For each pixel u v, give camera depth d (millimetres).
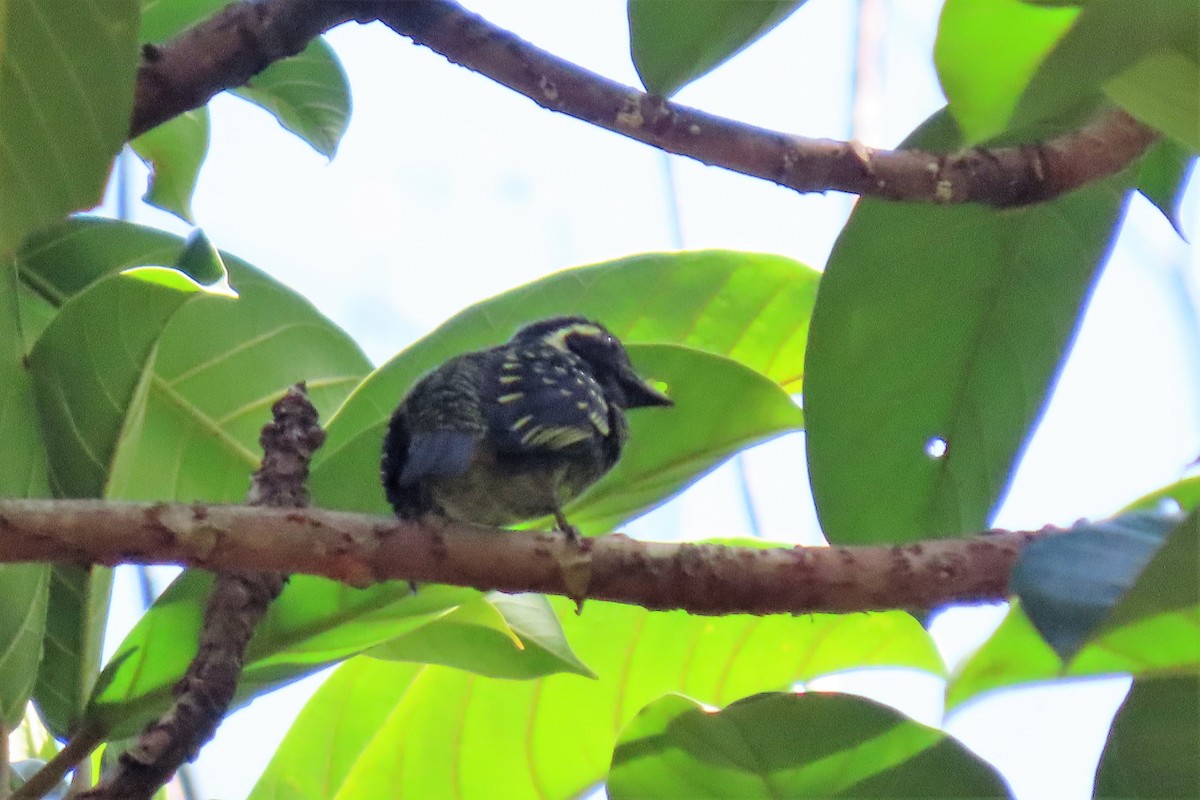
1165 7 3264
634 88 5555
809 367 6207
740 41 4785
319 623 5785
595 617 6871
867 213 5957
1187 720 4578
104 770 5781
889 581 5094
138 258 7000
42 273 6863
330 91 7434
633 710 6816
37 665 5516
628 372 6867
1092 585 3426
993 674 4426
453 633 6113
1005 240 6059
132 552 4773
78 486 5691
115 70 4191
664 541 5215
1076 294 6211
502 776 6758
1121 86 3838
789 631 6738
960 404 6359
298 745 6793
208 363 7469
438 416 6684
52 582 5629
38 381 5594
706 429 6730
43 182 4266
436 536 5070
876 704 5043
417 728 6750
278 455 5762
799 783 5246
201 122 7402
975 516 6539
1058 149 5750
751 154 5625
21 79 4141
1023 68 3984
